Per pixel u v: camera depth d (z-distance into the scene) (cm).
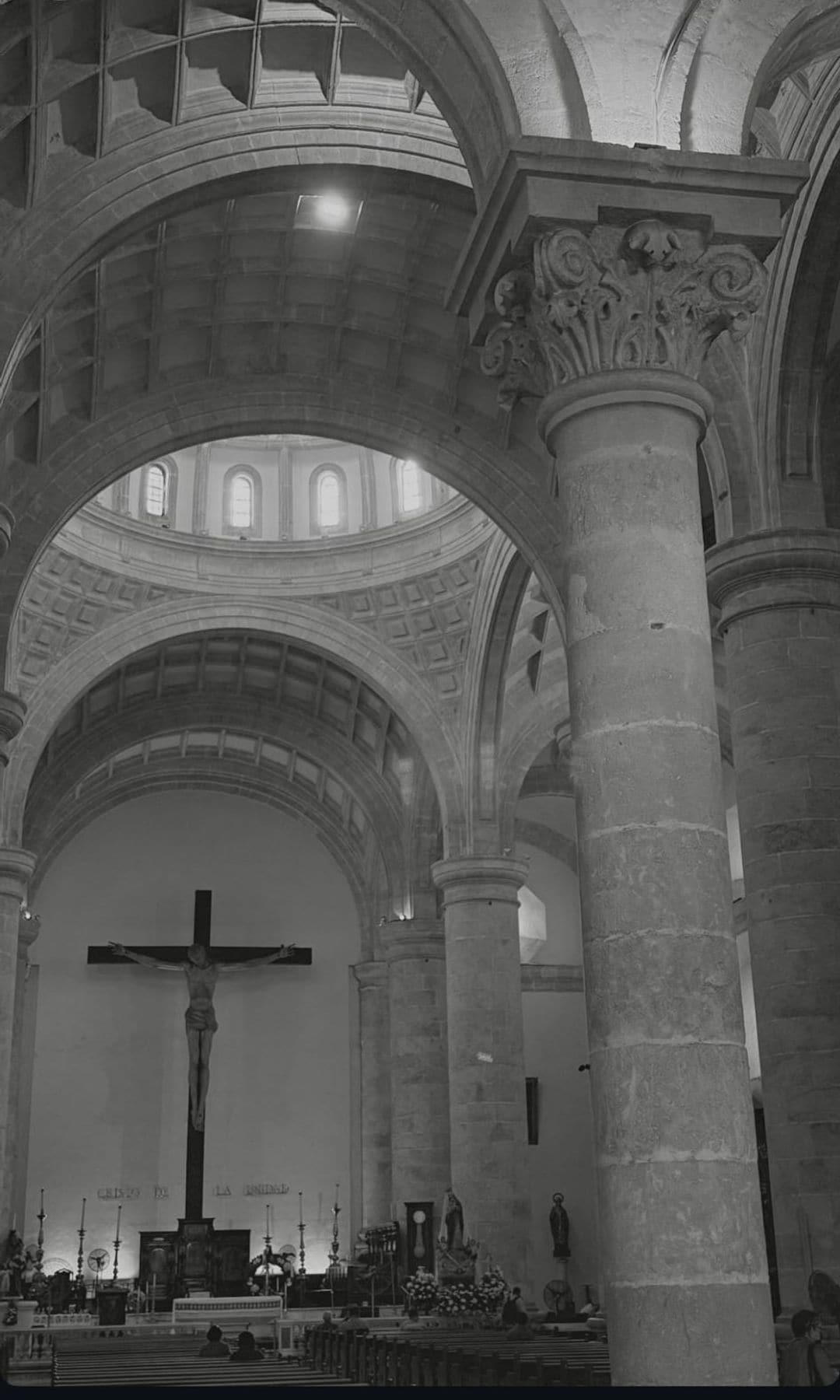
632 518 926
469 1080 2531
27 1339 2150
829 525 1571
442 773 2772
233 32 1498
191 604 2823
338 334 1959
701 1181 797
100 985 3538
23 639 2686
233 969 3516
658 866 855
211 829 3722
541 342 975
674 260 959
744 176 969
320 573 2856
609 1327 806
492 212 974
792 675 1405
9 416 1734
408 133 1605
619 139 993
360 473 2997
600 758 886
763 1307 791
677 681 894
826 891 1337
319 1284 3275
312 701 3284
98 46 1434
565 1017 3597
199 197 1588
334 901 3725
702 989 837
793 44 1076
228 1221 3406
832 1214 1241
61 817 3516
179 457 2942
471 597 2761
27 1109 3388
